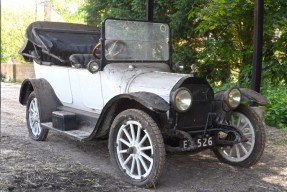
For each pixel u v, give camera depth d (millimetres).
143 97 4781
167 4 11000
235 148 5789
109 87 5707
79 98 6332
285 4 9039
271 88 9398
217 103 5496
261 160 6074
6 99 12305
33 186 4820
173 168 5676
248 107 5664
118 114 5223
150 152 5039
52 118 6398
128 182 5008
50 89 6926
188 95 4926
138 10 11172
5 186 4750
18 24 24656
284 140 7145
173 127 5012
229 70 11234
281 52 10078
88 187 4840
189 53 11031
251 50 10188
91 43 7777
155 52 6262
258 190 4863
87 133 5895
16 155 6133
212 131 5332
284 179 5266
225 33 10781
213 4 8930
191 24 10703
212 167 5738
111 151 5180
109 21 5816
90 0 12961
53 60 7285
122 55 5941
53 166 5621
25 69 19656
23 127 8242
